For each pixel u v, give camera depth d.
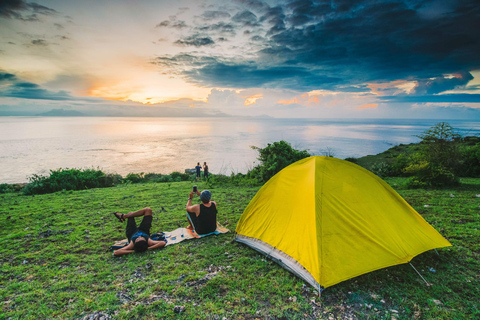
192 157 53.19
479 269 4.80
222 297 4.18
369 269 4.48
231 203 10.60
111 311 3.85
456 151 14.35
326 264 4.38
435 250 5.50
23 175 34.06
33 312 3.85
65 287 4.53
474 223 7.00
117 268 5.19
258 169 17.48
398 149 30.00
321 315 3.75
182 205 10.54
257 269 5.01
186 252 5.85
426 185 12.19
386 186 5.58
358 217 4.92
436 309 3.77
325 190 5.05
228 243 6.27
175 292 4.30
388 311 3.79
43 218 9.04
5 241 6.70
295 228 5.16
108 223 8.23
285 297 4.18
